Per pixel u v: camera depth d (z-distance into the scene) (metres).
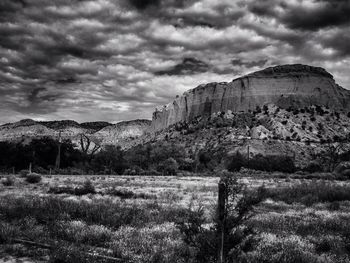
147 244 9.42
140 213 13.98
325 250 10.09
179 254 8.49
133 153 97.81
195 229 7.45
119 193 24.81
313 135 181.12
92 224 12.13
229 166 93.31
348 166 92.06
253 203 7.28
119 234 10.62
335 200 23.75
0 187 30.98
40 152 80.44
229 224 7.17
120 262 7.91
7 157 76.50
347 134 187.38
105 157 82.38
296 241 10.69
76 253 7.94
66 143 86.06
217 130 198.75
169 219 13.53
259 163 93.75
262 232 11.38
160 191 29.34
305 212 17.73
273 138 168.00
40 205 14.55
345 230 12.47
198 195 25.84
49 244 9.10
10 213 13.14
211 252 7.07
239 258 7.52
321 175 68.94
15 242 9.39
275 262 8.25
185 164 98.25
